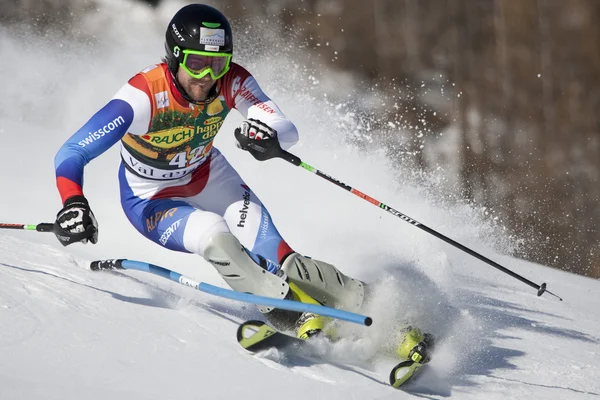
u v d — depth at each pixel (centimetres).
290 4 6562
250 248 1310
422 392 1123
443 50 6981
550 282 2472
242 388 934
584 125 6525
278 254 1272
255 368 1018
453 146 6281
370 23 6962
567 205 5906
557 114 6619
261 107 1326
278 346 1100
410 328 1199
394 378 1091
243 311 1322
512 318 1734
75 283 1196
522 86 6756
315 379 1042
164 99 1233
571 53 6775
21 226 1212
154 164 1316
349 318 1036
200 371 961
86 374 877
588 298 2328
